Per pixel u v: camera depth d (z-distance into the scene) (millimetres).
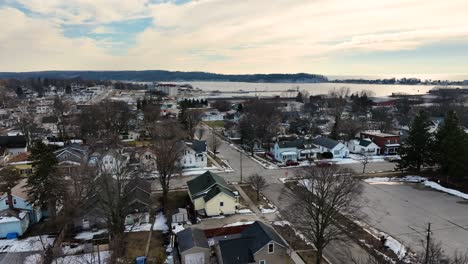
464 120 96688
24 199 37312
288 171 57906
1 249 31688
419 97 194750
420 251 30062
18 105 140000
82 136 83062
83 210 36156
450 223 36500
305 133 92562
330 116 118062
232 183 51531
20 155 58844
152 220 38250
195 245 27734
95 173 37062
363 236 33281
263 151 74062
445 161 49656
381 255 29047
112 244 30062
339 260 28984
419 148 53625
